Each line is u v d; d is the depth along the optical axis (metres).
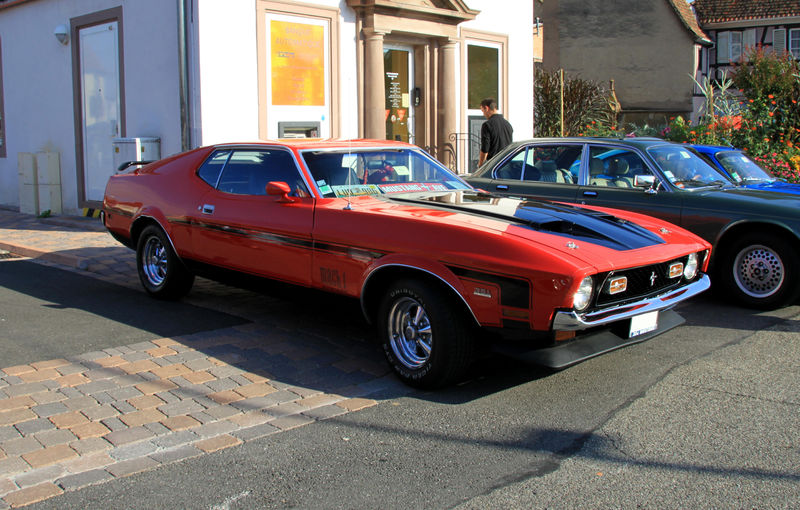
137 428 3.85
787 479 3.35
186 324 5.84
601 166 7.40
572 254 4.04
